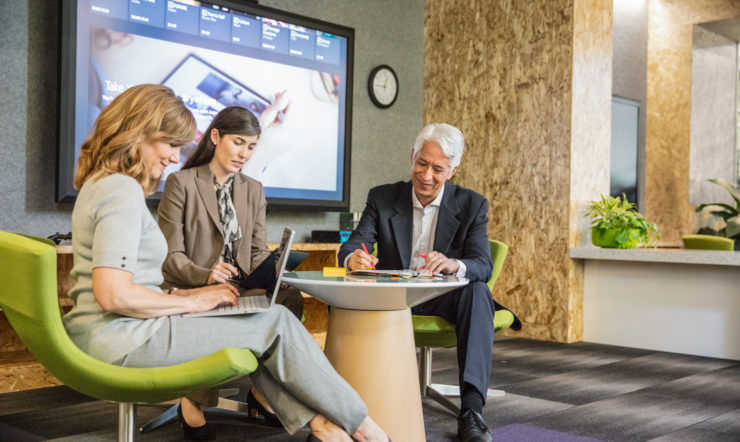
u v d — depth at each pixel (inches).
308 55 176.4
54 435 90.1
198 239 94.1
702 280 164.2
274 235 176.9
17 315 56.6
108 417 100.1
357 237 101.3
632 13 264.8
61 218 140.4
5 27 132.0
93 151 61.9
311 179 178.1
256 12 165.0
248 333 61.9
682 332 166.9
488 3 200.5
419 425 80.2
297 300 102.9
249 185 102.2
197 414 87.3
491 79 199.6
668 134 292.5
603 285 181.3
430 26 215.3
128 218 58.2
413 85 214.1
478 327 89.3
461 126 206.8
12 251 54.2
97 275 56.7
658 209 292.2
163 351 58.7
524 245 190.5
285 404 65.1
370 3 200.7
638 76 268.7
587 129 186.1
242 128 95.6
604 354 163.6
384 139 205.8
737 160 319.0
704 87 300.7
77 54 135.6
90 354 57.9
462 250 99.4
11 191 133.1
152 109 62.1
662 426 98.5
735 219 251.9
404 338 79.6
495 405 110.3
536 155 188.7
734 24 286.8
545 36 187.3
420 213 102.4
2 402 110.1
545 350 168.7
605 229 175.6
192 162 98.3
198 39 154.6
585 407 109.6
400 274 79.7
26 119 135.1
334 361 79.0
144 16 145.6
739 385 129.3
